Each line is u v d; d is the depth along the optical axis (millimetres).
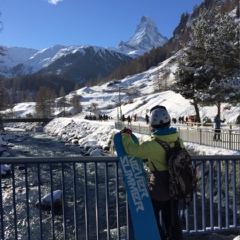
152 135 3545
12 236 10320
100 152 31500
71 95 176375
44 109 124750
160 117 3494
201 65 31641
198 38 31844
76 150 35906
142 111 84188
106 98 154000
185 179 3312
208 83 30594
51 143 44875
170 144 3473
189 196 3457
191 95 31781
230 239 5398
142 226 3510
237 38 29766
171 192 3369
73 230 10633
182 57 32469
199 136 18422
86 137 45250
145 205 3551
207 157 4719
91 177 17562
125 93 158125
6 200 14008
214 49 29188
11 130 84062
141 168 3658
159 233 3600
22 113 141125
